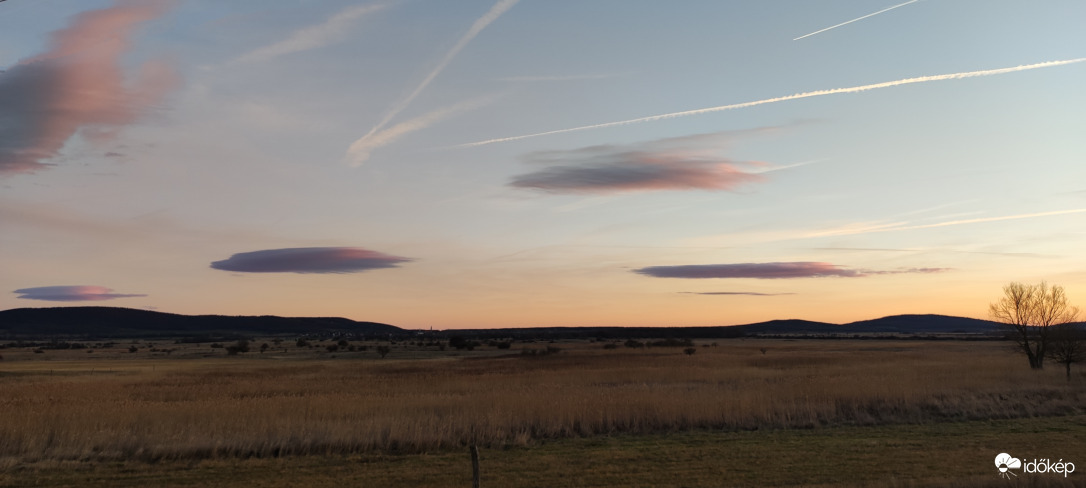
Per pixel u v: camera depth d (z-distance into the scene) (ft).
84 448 68.74
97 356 416.05
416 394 122.93
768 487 51.29
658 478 55.47
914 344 481.87
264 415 84.89
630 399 96.73
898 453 64.59
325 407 93.25
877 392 104.12
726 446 70.54
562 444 73.77
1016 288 169.58
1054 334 160.35
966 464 58.49
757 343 563.89
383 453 68.90
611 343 506.48
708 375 176.76
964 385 117.50
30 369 267.80
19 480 57.82
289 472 60.13
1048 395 110.01
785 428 83.35
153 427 77.10
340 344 511.81
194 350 512.63
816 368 193.16
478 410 89.10
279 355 418.51
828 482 52.37
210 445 69.10
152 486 55.42
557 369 222.07
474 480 46.01
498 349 478.18
